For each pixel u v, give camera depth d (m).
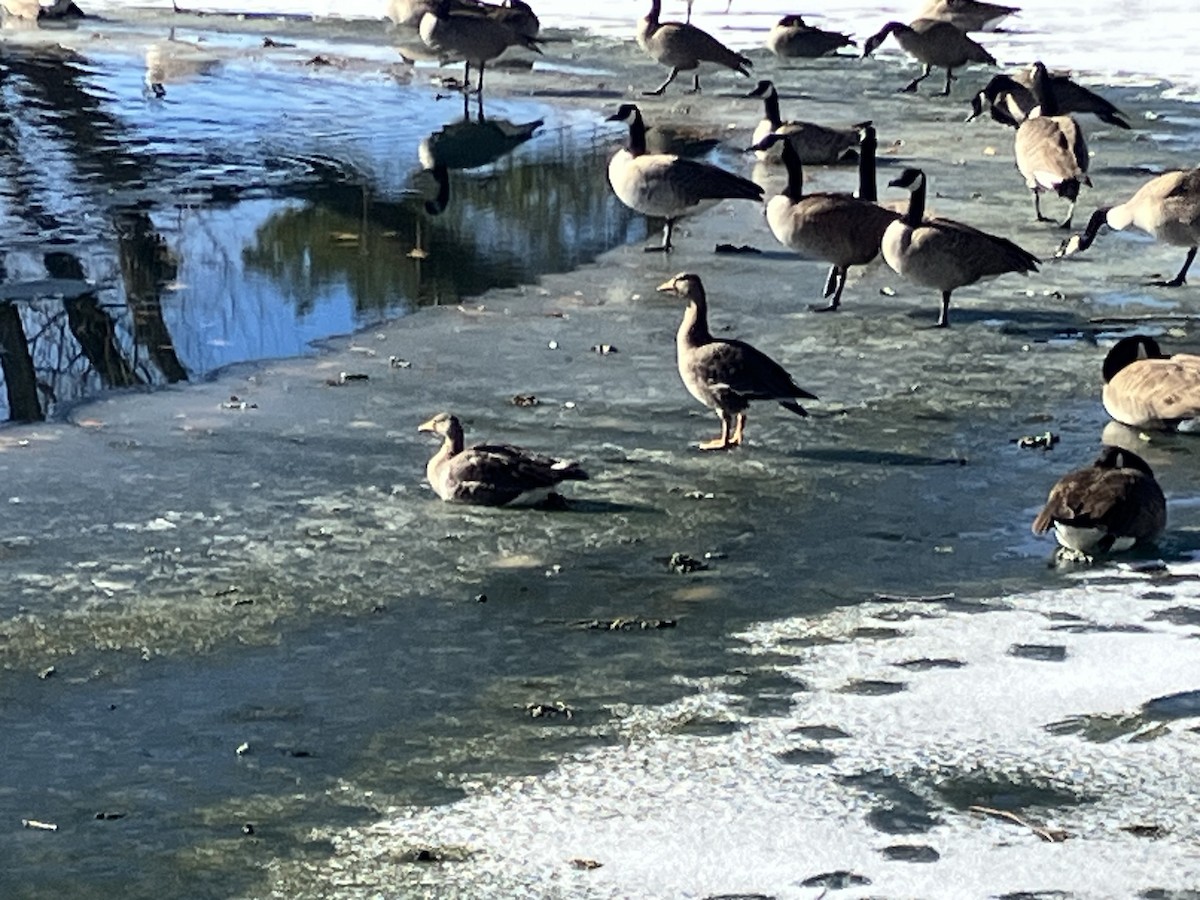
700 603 9.38
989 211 18.92
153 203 19.16
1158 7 33.31
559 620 9.19
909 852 6.70
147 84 26.22
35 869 6.76
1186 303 15.69
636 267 16.95
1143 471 10.13
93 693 8.35
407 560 10.01
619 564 9.94
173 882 6.66
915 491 11.12
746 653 8.71
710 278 16.56
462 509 10.81
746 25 31.73
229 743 7.83
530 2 34.22
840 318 15.25
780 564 9.93
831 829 6.90
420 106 25.08
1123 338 13.73
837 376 13.57
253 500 10.94
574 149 22.42
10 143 21.98
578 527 10.50
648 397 13.05
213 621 9.19
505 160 21.84
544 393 13.13
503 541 10.29
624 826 6.98
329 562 9.98
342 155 21.89
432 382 13.39
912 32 25.86
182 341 14.50
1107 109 22.11
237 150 21.98
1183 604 9.15
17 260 16.78
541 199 19.83
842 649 8.70
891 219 15.39
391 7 30.41
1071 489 9.92
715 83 27.00
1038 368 13.78
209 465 11.56
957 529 10.47
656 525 10.54
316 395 13.07
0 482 11.20
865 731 7.76
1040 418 12.59
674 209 17.22
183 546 10.19
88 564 9.90
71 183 19.97
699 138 22.97
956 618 9.06
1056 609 9.13
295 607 9.37
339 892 6.55
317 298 15.79
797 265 17.11
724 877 6.55
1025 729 7.72
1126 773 7.29
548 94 26.11
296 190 19.98
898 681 8.28
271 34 31.14
